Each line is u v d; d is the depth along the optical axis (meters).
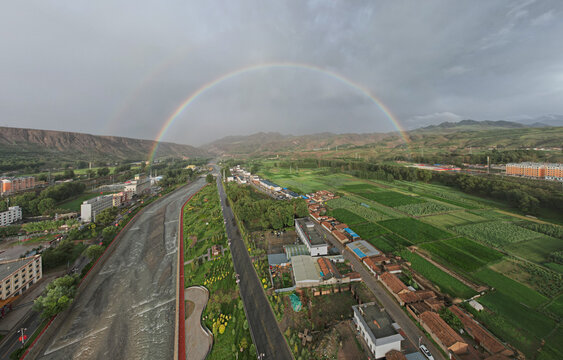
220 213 125.69
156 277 70.31
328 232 98.56
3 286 56.78
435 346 43.59
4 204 123.31
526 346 43.03
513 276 64.38
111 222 117.56
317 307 54.78
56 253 76.38
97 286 66.69
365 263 71.62
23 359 42.69
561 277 62.38
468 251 78.38
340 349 43.56
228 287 62.88
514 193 124.31
